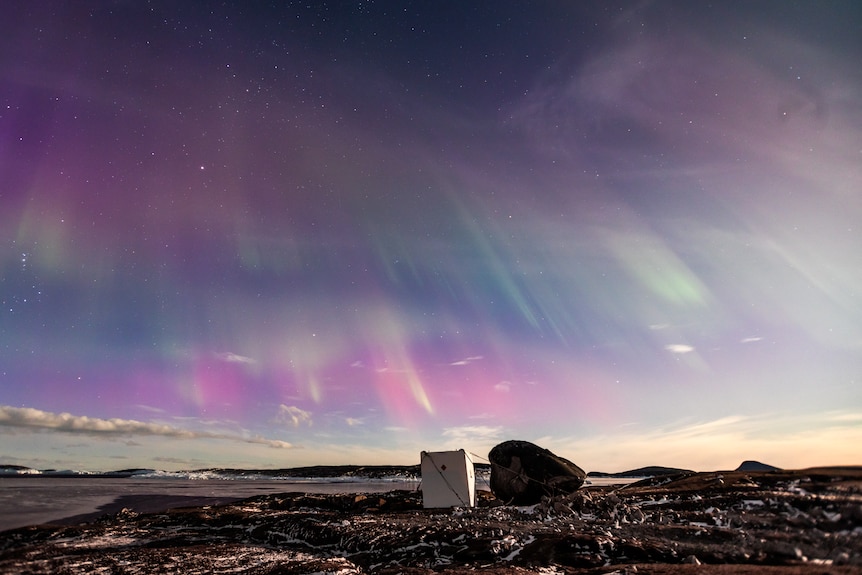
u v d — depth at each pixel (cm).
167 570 1728
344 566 1806
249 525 2900
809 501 1712
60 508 5081
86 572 1684
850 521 1427
